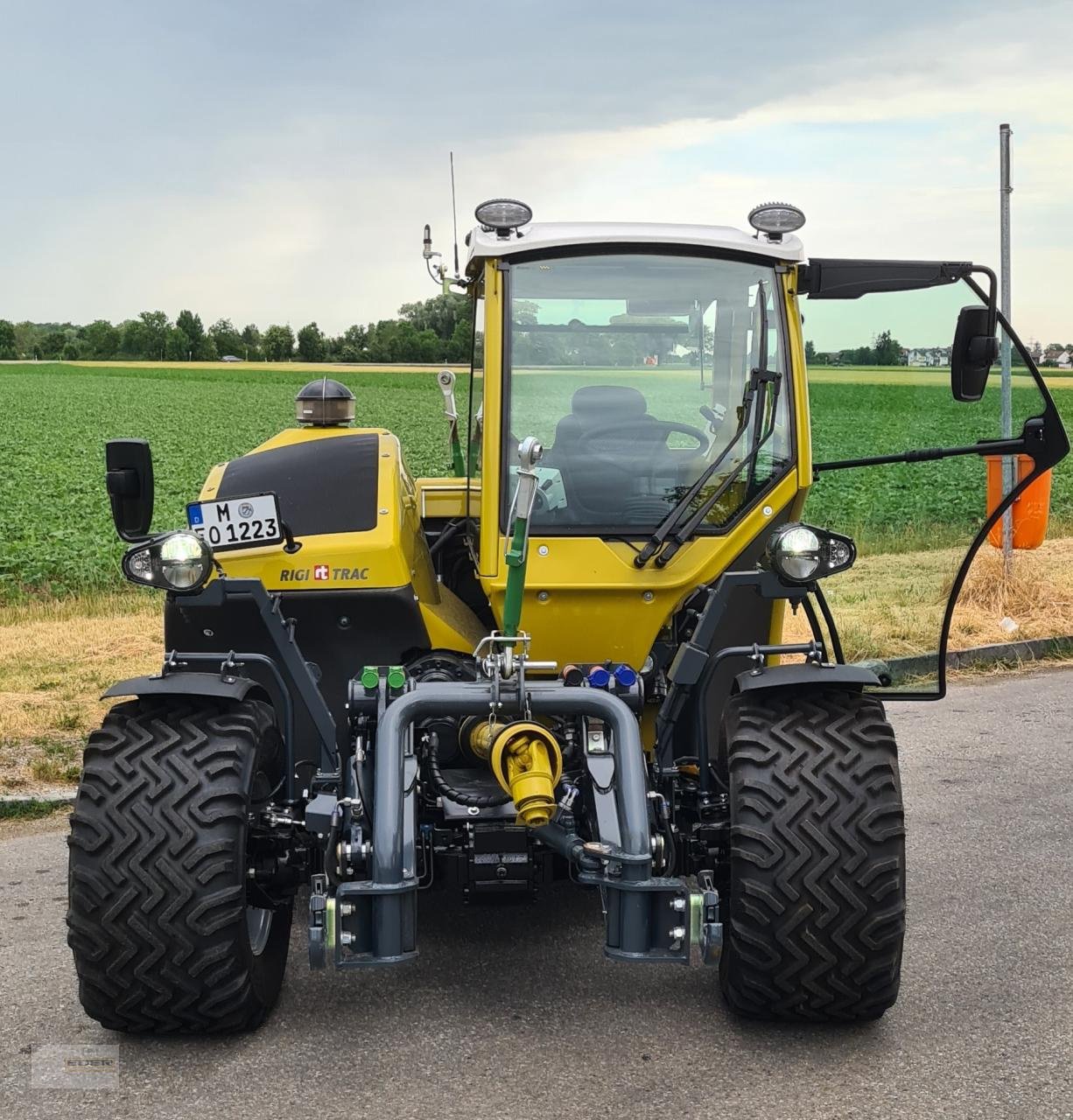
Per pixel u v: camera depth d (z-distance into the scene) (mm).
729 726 3877
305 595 4566
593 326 4422
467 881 3846
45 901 5117
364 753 4137
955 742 7512
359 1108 3396
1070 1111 3344
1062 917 4785
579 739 4035
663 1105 3395
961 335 4203
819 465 4633
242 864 3654
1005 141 9805
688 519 4395
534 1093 3469
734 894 3635
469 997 4121
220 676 3893
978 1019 3910
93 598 13547
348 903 3580
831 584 6492
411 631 4633
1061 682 9141
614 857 3582
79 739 7383
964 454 4457
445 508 5734
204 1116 3363
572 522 4402
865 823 3617
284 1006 4066
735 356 4488
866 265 4426
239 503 4453
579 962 4402
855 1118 3314
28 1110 3406
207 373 64938
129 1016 3680
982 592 10711
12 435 33969
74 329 92438
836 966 3615
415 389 47531
